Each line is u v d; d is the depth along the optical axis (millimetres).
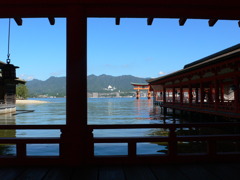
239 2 4719
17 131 19344
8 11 4781
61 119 31094
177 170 4629
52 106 68812
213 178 4195
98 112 47125
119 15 5035
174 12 4930
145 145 13086
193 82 28531
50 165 4844
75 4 4656
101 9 4809
